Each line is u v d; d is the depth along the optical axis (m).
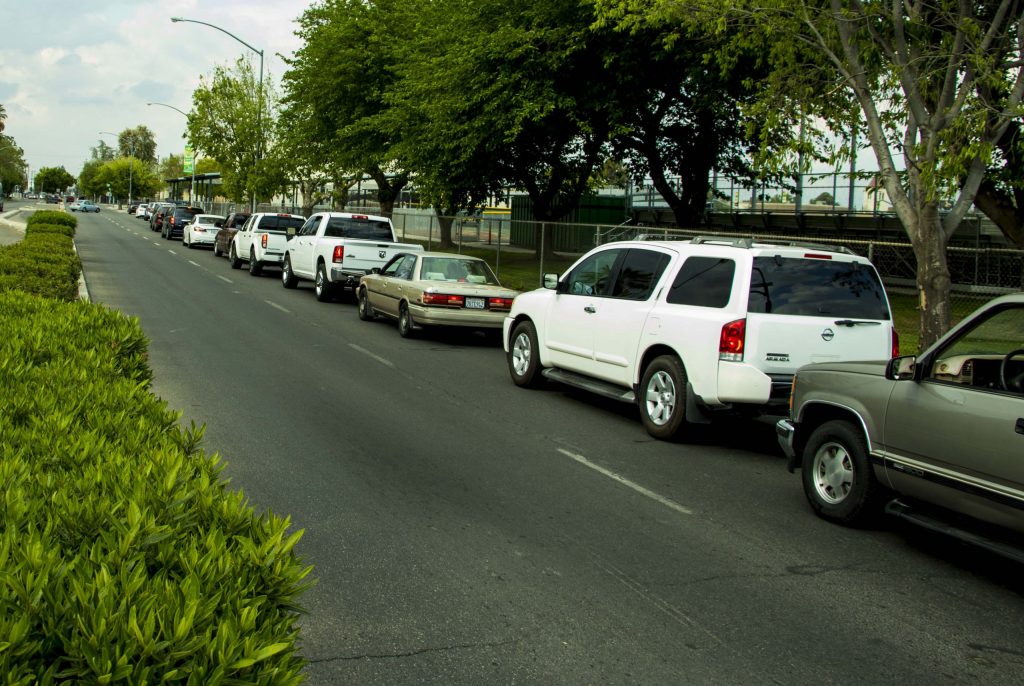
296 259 25.30
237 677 2.19
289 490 6.95
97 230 58.69
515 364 12.40
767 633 4.72
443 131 27.30
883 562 5.96
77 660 2.08
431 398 11.16
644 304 9.84
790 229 33.00
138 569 2.48
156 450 3.93
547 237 26.58
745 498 7.41
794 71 15.52
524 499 7.02
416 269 17.16
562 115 26.42
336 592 4.99
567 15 24.23
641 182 35.84
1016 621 5.05
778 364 8.64
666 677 4.16
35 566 2.41
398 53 31.89
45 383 5.30
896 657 4.50
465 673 4.10
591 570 5.53
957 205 12.92
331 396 10.91
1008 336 5.76
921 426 5.96
